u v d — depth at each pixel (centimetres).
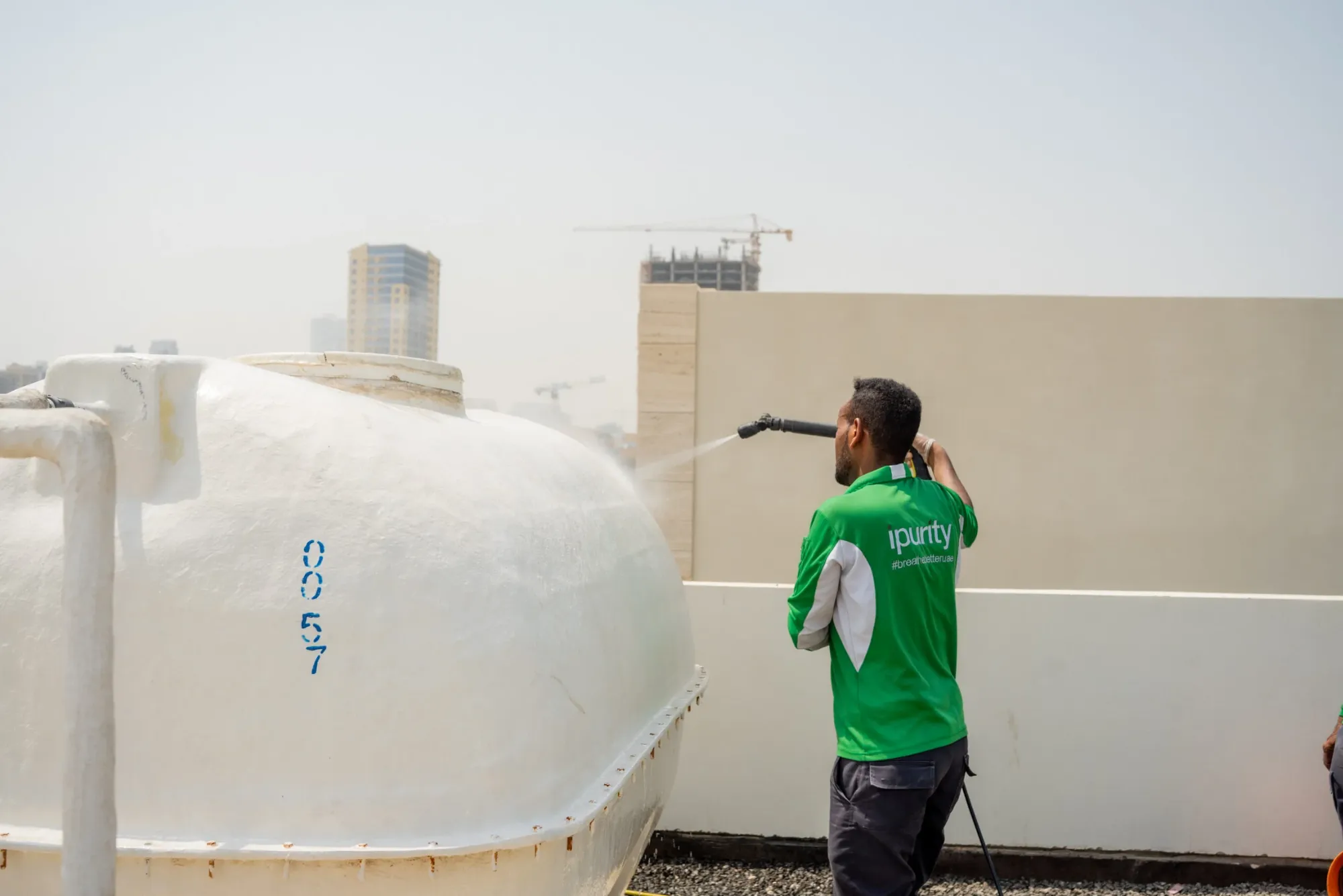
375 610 204
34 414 153
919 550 279
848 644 275
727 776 462
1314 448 872
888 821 262
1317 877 438
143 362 213
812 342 902
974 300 894
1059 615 452
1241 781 446
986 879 445
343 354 261
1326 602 443
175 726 200
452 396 280
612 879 275
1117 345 883
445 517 218
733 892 428
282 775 199
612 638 260
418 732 202
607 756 243
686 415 907
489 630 210
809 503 898
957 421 894
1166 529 880
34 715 203
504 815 205
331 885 200
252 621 201
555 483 275
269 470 212
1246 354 877
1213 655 447
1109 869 443
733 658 463
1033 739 452
